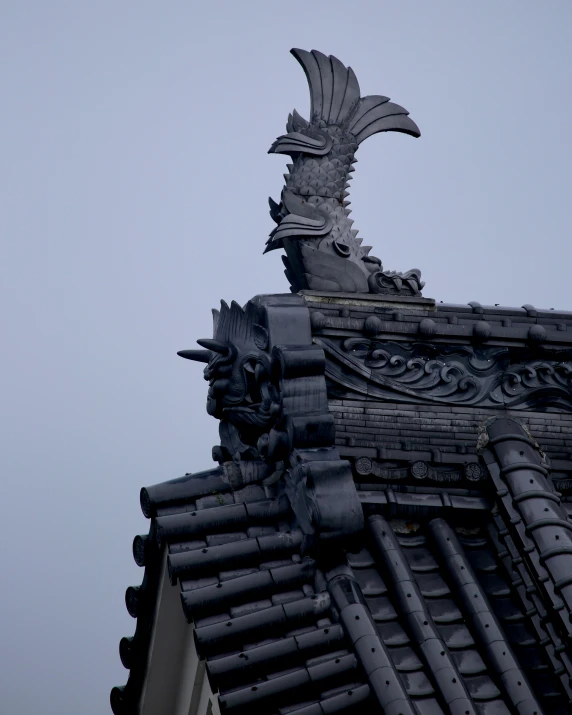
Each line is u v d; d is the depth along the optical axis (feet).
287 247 62.18
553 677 50.19
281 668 48.83
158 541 56.13
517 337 60.39
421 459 56.95
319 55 65.98
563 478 58.54
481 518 56.70
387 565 53.21
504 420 58.70
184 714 62.44
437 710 47.55
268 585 52.11
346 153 64.28
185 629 61.52
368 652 48.34
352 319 59.21
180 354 61.31
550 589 52.06
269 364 55.93
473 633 51.31
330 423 54.24
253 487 58.03
